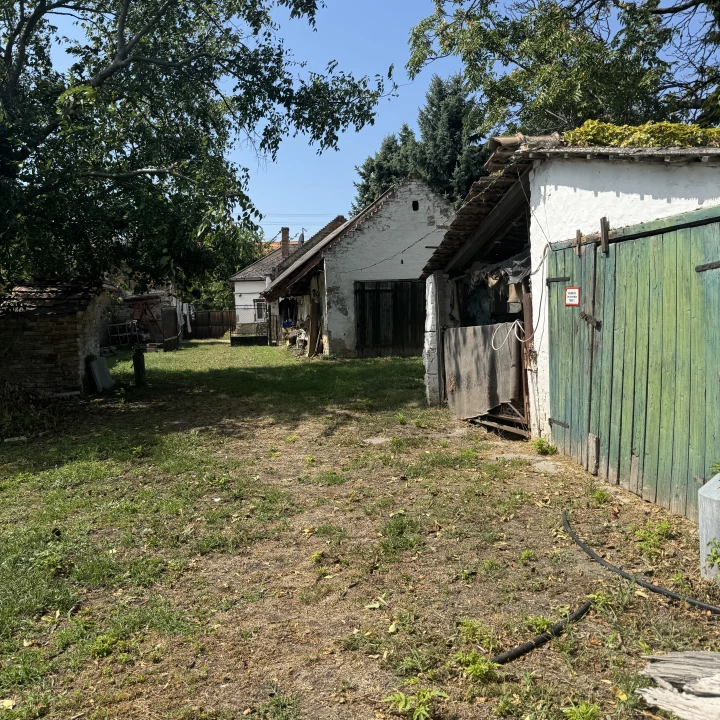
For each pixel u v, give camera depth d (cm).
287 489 586
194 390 1338
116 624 342
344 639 320
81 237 1280
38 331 1213
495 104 1711
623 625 320
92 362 1322
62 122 1027
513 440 760
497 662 292
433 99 2877
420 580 383
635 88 1412
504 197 733
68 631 336
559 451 656
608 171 548
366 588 377
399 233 1984
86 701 280
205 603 368
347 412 991
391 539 446
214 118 1463
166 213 1141
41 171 1076
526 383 745
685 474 445
